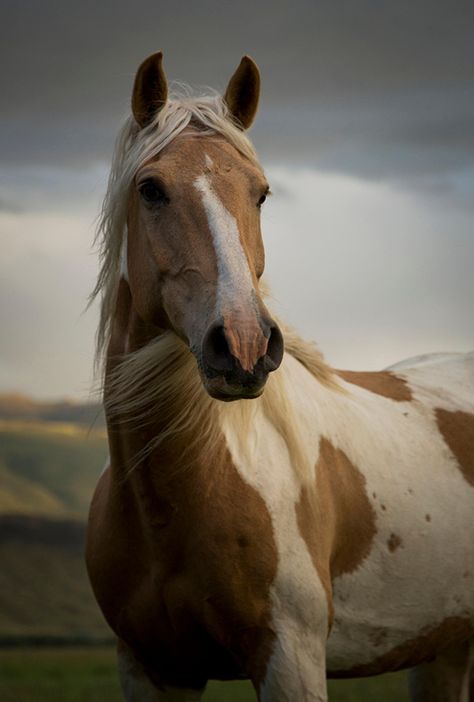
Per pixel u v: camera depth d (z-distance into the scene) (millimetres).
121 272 3357
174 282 2980
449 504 3783
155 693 3588
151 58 3262
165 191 3014
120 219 3295
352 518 3502
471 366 4645
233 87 3412
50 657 19141
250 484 3221
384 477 3643
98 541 3492
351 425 3688
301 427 3445
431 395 4242
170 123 3182
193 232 2943
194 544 3178
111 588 3453
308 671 3125
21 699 10094
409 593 3645
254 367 2676
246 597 3156
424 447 3883
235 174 3045
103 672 14141
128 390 3221
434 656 3977
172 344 3164
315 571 3236
